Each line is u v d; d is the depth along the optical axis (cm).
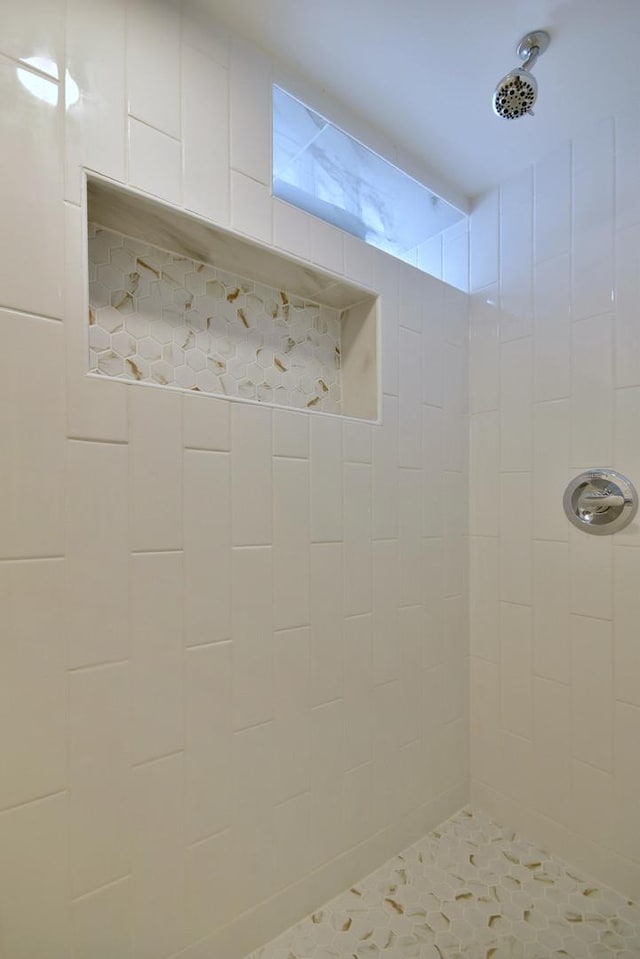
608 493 118
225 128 97
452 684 144
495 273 145
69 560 77
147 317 100
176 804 89
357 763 119
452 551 144
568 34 97
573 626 126
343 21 95
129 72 85
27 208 74
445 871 122
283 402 123
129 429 84
